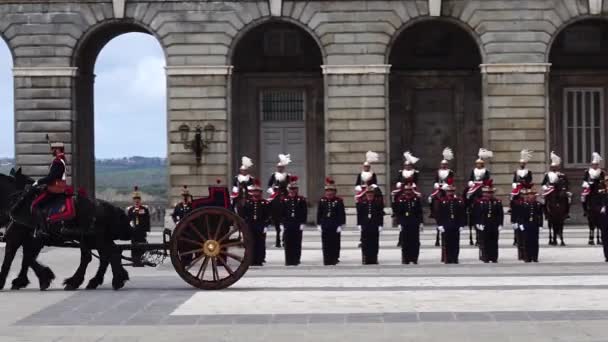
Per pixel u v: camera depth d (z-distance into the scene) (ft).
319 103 204.03
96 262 131.85
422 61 203.41
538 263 122.31
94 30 186.80
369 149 185.26
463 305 83.15
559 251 141.49
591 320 74.90
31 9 187.01
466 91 203.51
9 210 97.45
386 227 185.06
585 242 157.48
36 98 187.11
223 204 96.99
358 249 149.07
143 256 97.35
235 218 95.81
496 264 121.70
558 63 203.21
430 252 143.13
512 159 184.96
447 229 125.49
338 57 185.37
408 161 145.79
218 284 95.76
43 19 186.91
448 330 71.72
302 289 95.45
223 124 186.19
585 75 203.41
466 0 184.85
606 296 87.71
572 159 203.51
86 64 197.16
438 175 148.05
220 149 186.29
